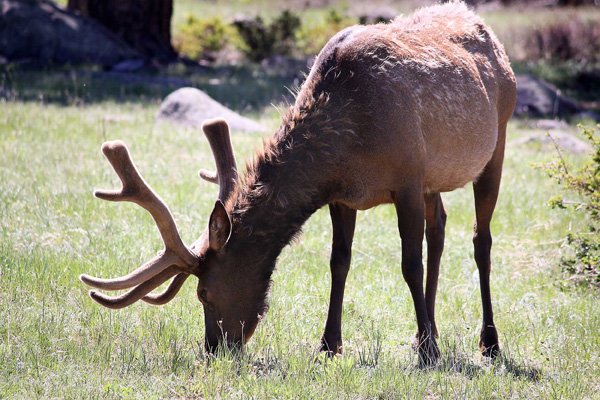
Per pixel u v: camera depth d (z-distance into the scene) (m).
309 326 17.05
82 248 20.30
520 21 94.94
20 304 16.34
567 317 18.05
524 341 17.27
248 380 13.55
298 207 14.55
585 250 21.16
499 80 18.08
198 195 26.69
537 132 45.72
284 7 114.62
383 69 14.98
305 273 20.30
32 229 21.56
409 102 15.02
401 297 18.88
